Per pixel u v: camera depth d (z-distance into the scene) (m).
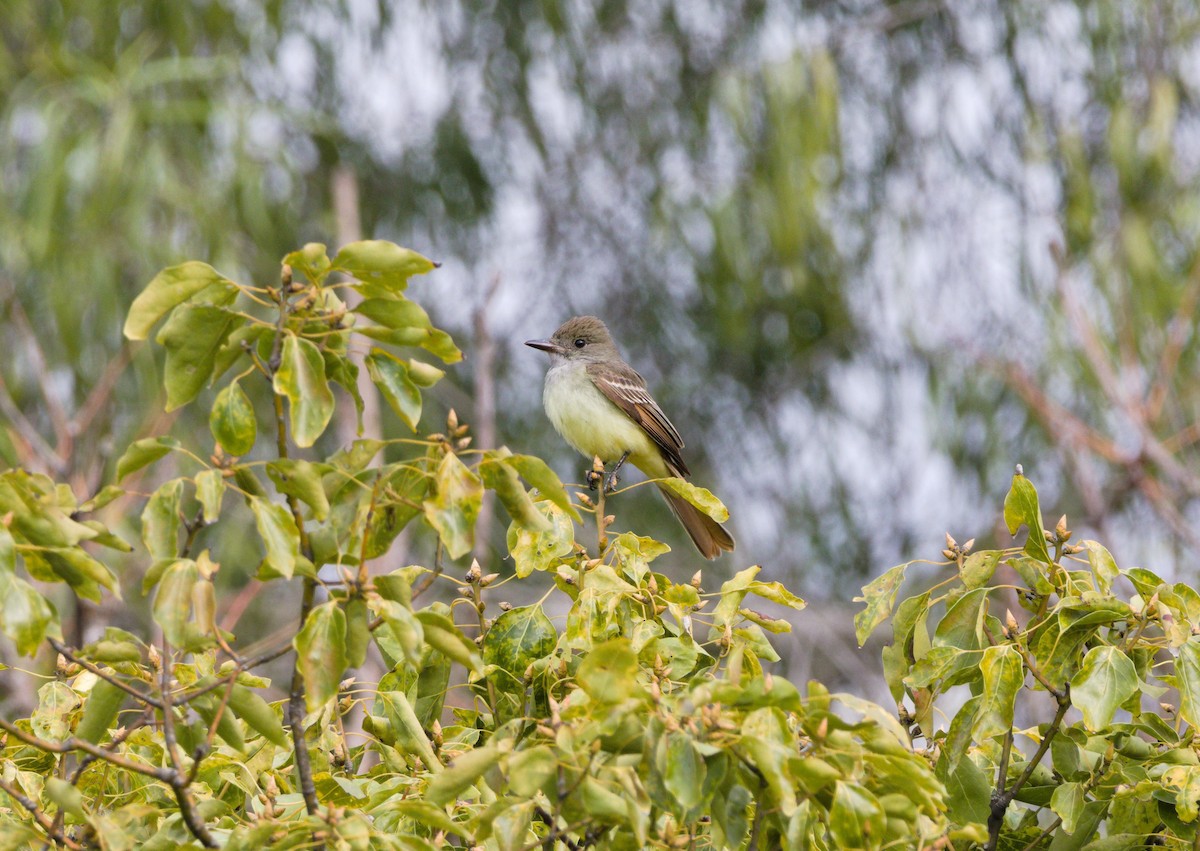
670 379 20.11
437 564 4.46
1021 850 5.60
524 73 20.00
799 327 19.72
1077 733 5.20
